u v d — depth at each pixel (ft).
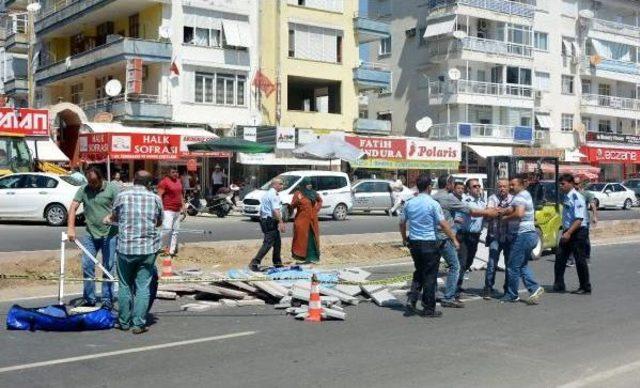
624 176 199.72
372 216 105.09
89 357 24.18
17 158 82.48
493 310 34.27
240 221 88.79
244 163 115.55
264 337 27.73
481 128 164.55
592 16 188.44
